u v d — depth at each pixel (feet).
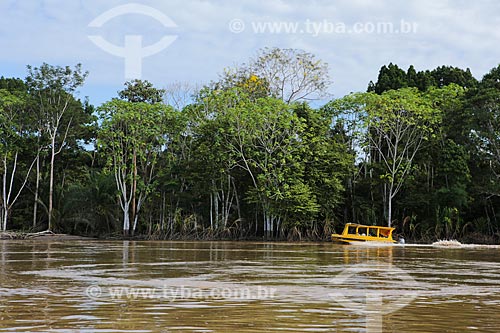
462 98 163.22
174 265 61.98
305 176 158.81
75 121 179.32
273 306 33.14
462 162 154.40
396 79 190.29
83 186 175.94
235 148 157.07
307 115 161.17
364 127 161.68
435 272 56.59
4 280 45.65
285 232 156.87
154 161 166.91
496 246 127.44
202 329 26.66
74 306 32.53
